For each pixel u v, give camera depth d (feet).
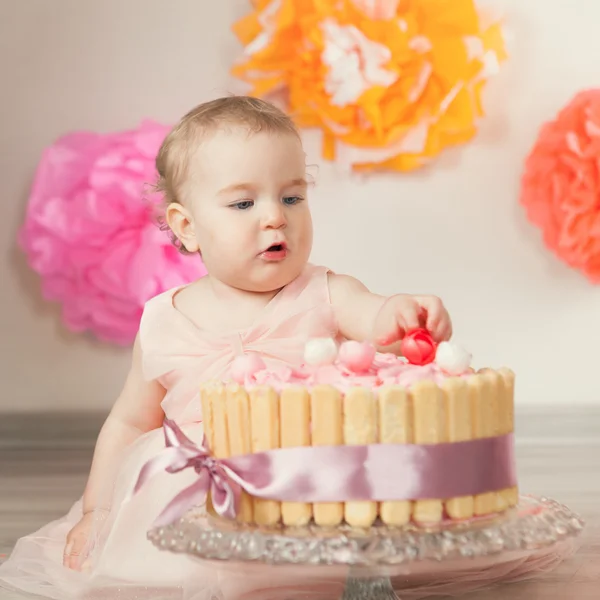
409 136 12.96
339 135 12.97
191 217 7.36
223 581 6.00
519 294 13.51
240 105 7.30
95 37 13.51
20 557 7.30
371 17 12.55
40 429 13.60
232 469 5.26
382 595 5.56
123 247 12.35
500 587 6.59
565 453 12.35
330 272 7.55
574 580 6.75
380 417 5.03
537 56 13.25
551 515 5.32
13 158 13.52
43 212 12.57
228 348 7.13
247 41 13.26
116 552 6.56
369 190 13.38
